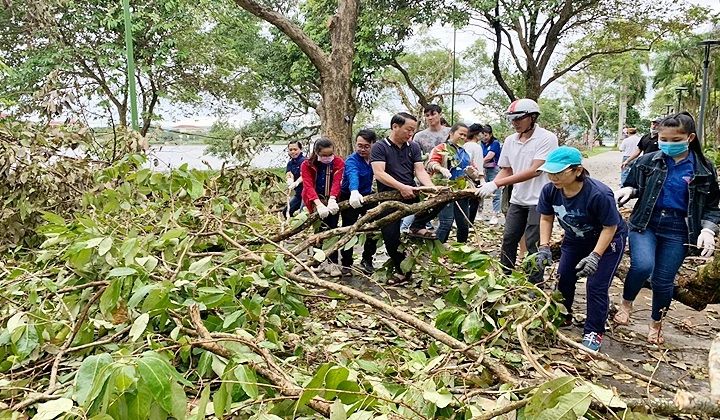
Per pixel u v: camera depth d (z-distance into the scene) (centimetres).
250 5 877
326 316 368
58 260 348
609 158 3738
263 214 481
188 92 1597
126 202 404
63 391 213
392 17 1538
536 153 415
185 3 1513
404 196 463
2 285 317
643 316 437
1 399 217
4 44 1344
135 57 1492
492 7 1480
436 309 395
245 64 1777
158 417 176
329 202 491
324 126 998
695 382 311
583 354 334
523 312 299
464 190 436
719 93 3409
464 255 371
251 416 191
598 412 194
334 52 973
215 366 216
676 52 3344
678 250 358
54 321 257
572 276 377
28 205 445
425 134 634
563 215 353
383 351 292
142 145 507
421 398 202
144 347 240
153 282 292
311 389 178
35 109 527
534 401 169
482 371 259
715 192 350
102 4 1448
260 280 304
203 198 435
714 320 430
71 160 491
